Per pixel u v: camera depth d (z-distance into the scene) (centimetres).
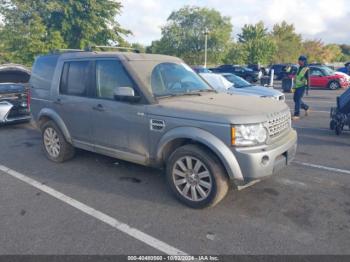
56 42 2642
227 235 308
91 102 439
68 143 508
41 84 529
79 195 401
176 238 305
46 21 2956
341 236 304
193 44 6431
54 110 502
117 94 377
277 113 356
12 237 307
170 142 368
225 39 6266
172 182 374
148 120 377
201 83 465
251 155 317
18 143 656
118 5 3306
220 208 362
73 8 3009
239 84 951
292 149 372
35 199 391
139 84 388
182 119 348
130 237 307
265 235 307
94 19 3106
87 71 452
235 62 4997
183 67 477
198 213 352
